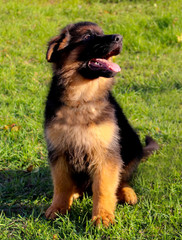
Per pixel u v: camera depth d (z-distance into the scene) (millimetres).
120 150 2043
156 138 2418
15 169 2248
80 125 1994
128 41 3561
